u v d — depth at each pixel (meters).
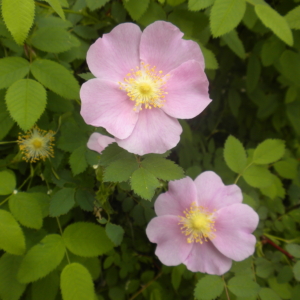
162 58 0.12
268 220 0.19
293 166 0.19
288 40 0.14
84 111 0.12
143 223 0.16
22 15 0.12
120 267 0.20
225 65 0.21
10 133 0.16
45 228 0.16
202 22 0.15
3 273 0.14
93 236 0.14
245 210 0.15
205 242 0.15
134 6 0.14
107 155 0.12
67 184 0.15
